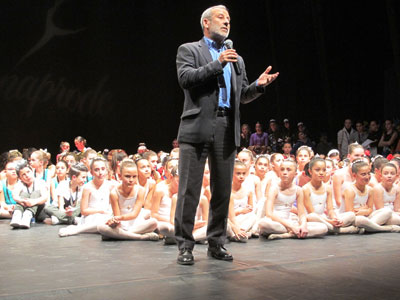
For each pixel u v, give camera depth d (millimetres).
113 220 3471
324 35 10945
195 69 2383
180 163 2529
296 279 2145
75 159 6105
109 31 12812
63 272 2340
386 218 3902
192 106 2480
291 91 12422
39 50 12016
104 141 12891
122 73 13047
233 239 3436
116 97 13023
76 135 12531
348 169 4414
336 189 4164
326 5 10969
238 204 3889
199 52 2506
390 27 8992
